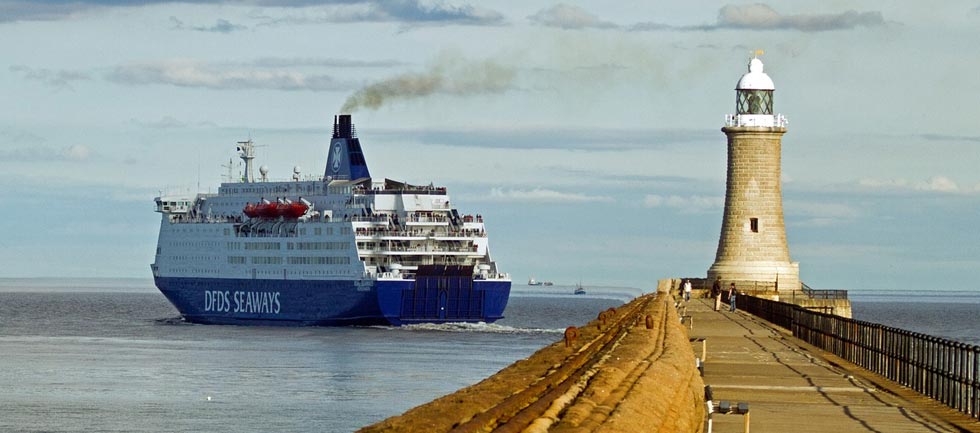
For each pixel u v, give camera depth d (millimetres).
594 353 87500
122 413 162375
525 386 64125
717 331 152000
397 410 164250
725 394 83062
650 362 72875
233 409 165625
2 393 184125
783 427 67375
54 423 154750
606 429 44562
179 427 149375
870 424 68688
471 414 50031
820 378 93938
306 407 167000
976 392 71188
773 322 172375
